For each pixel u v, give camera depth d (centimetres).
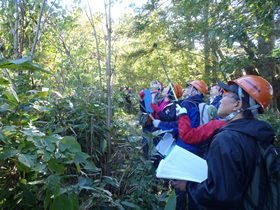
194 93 378
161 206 265
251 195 167
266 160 169
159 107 398
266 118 501
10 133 199
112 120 301
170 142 335
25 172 210
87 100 300
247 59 616
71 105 278
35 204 200
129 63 1253
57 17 394
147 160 265
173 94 420
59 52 407
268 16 513
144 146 292
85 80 333
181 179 189
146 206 255
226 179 165
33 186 206
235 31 570
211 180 169
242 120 182
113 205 226
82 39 418
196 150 311
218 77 1070
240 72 625
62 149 188
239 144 170
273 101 957
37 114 279
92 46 409
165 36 1210
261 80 189
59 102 285
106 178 246
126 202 228
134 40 1303
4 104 220
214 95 486
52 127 264
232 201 164
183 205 276
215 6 755
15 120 222
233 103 187
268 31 632
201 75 1227
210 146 179
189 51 1298
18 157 178
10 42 363
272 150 174
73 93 322
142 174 262
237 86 188
